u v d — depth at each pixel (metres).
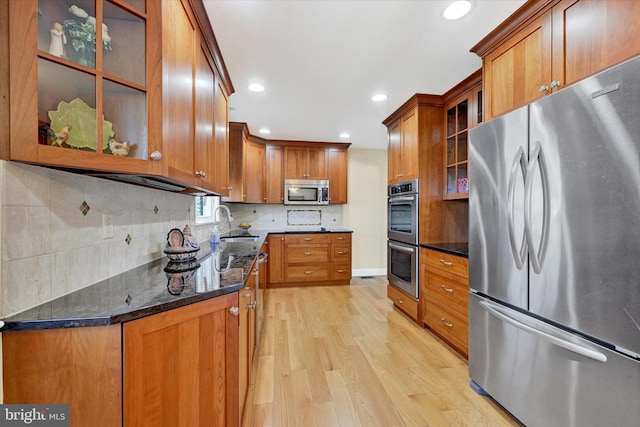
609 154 1.07
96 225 1.30
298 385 1.91
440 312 2.53
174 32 1.24
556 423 1.30
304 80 2.46
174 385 1.08
